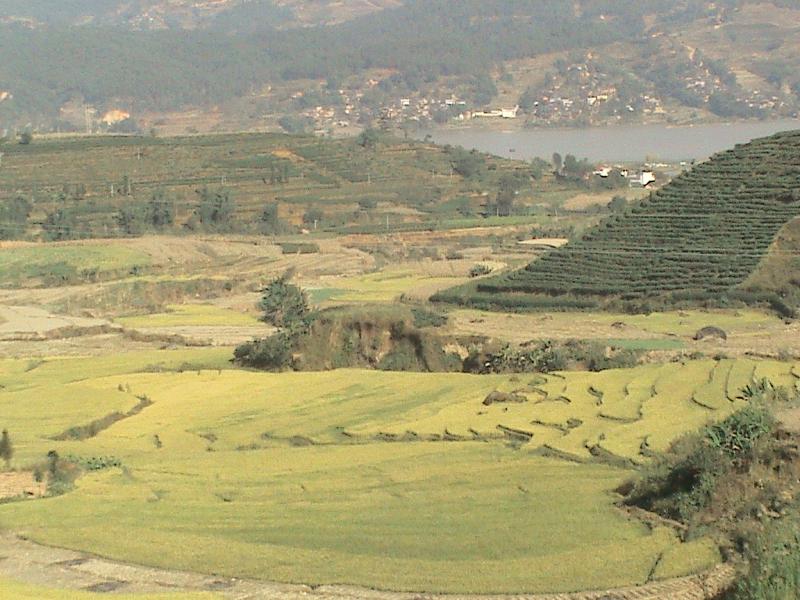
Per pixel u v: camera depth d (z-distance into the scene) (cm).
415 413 10175
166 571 5844
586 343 12725
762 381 9812
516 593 5359
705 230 17362
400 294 18050
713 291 15562
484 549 6059
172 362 13225
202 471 8319
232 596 5434
